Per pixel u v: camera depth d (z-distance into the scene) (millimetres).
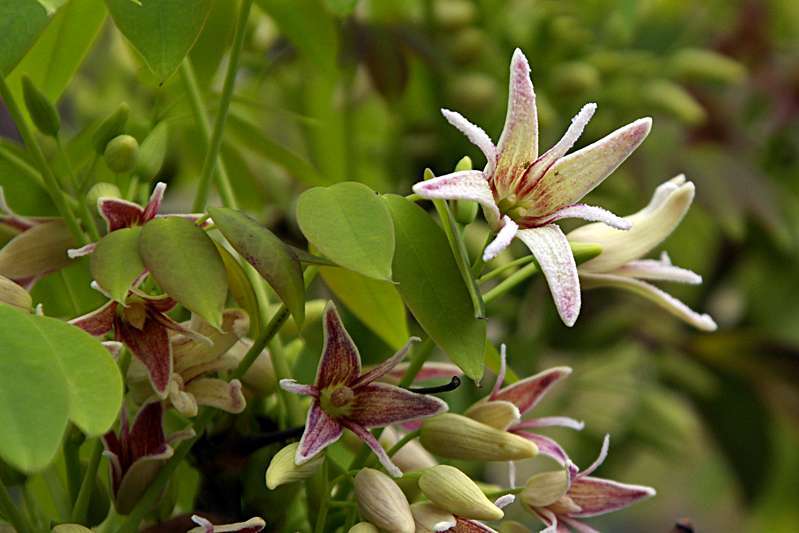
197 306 327
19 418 298
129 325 343
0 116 487
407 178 521
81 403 308
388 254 329
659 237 367
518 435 360
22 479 349
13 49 349
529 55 510
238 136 428
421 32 499
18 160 386
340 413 344
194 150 486
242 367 353
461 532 344
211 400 350
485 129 506
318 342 410
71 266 397
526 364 521
